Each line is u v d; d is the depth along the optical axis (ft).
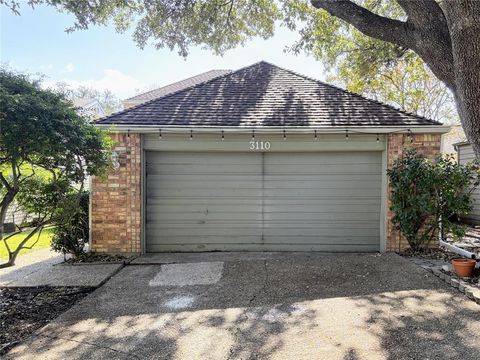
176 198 23.41
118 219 22.41
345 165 23.27
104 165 16.57
